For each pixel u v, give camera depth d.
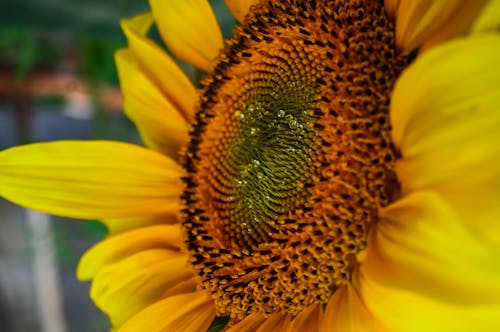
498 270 0.27
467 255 0.27
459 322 0.28
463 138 0.28
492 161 0.28
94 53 0.72
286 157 0.35
